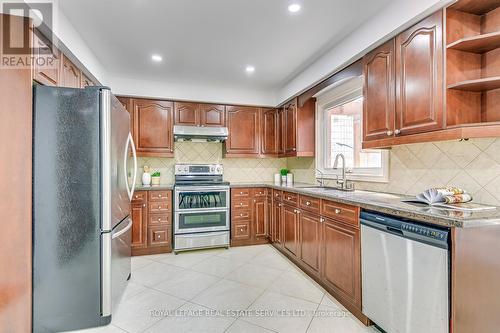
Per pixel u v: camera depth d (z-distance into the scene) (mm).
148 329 1835
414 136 1793
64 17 2086
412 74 1805
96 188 1881
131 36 2461
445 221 1315
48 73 2000
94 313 1872
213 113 4000
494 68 1607
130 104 3629
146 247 3455
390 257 1642
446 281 1302
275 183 4137
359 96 2965
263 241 3957
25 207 1715
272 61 3055
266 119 4266
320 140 3689
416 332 1460
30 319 1760
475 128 1457
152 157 3906
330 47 2689
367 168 2705
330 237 2303
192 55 2887
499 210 1489
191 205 3590
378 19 2062
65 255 1828
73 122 1848
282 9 2037
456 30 1607
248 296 2299
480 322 1345
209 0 1923
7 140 1622
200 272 2842
